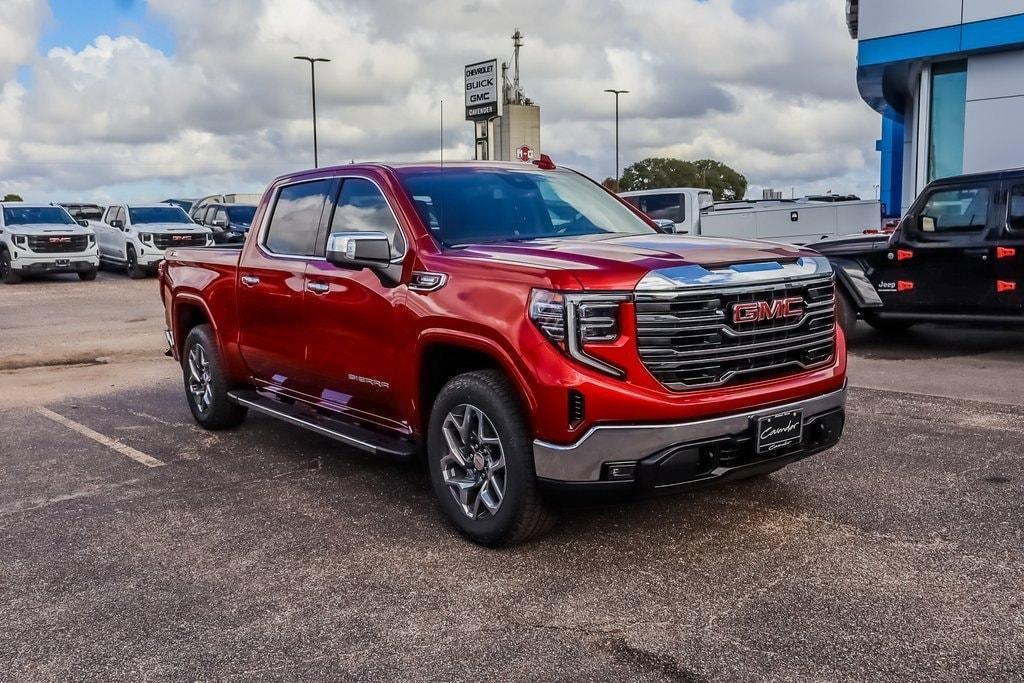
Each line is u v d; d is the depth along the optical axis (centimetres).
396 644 332
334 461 584
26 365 1012
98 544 442
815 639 325
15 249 2130
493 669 312
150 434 671
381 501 498
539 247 423
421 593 375
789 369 413
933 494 484
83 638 342
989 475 517
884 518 448
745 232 1727
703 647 322
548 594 370
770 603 356
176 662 322
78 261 2198
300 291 526
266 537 446
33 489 538
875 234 1056
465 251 436
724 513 459
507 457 396
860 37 1816
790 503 473
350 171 522
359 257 441
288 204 573
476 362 436
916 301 971
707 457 381
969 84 1727
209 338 650
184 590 385
